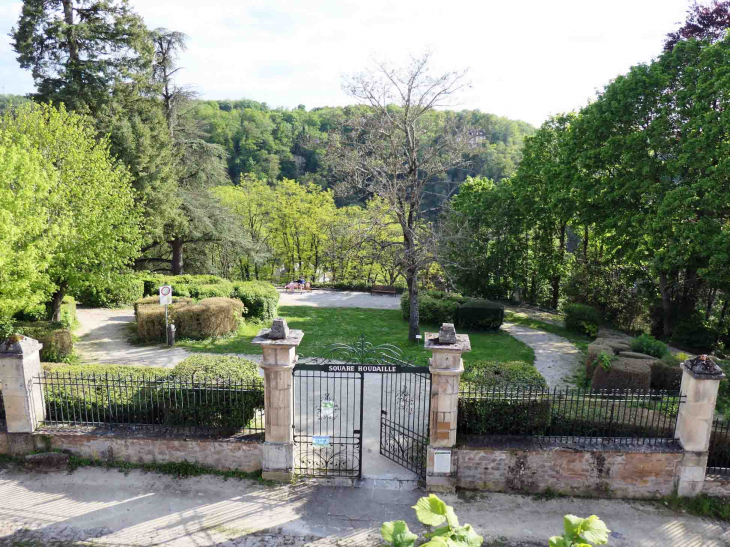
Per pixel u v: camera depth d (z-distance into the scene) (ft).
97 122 77.51
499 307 65.92
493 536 26.27
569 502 29.12
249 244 101.65
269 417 29.73
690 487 29.25
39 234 47.88
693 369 28.50
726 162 50.31
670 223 56.13
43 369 35.19
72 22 77.87
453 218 74.79
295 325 66.44
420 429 35.76
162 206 83.76
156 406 32.53
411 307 58.54
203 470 30.96
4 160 43.75
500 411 30.35
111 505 27.94
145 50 82.64
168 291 53.67
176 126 94.99
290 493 29.32
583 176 65.05
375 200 73.51
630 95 58.90
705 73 53.88
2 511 27.17
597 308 75.92
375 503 28.60
